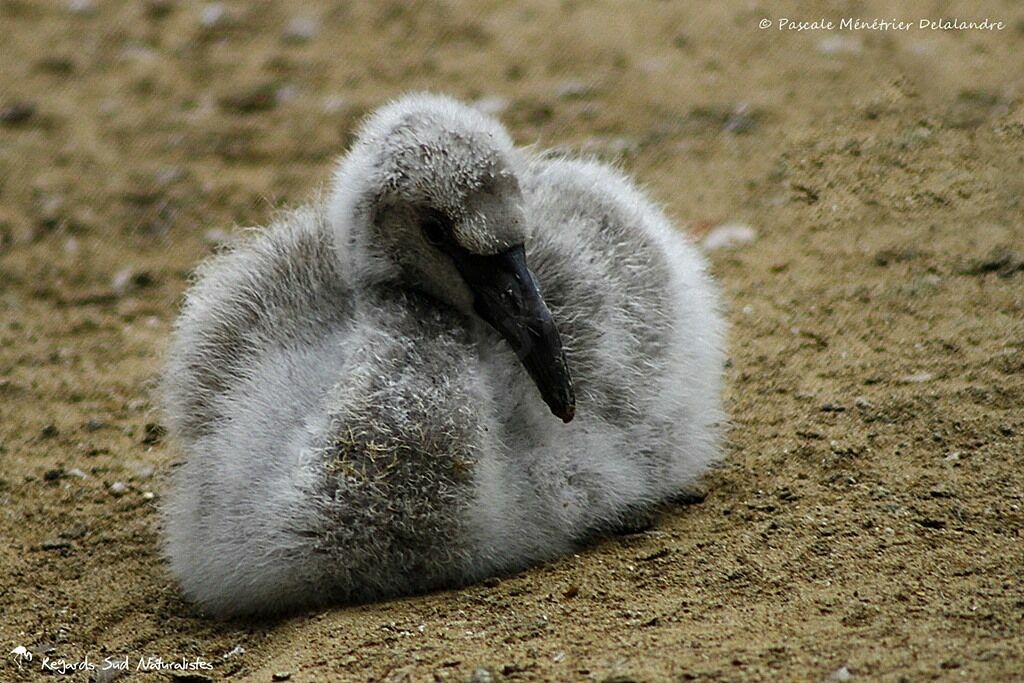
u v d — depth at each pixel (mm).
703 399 11828
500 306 10297
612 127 18594
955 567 9492
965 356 12742
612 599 9695
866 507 10539
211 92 20781
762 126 17953
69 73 21453
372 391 10109
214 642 10266
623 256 11430
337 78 20781
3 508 12617
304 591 10352
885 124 17281
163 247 17500
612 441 10977
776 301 14352
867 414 12078
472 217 10211
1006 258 14164
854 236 15266
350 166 11164
